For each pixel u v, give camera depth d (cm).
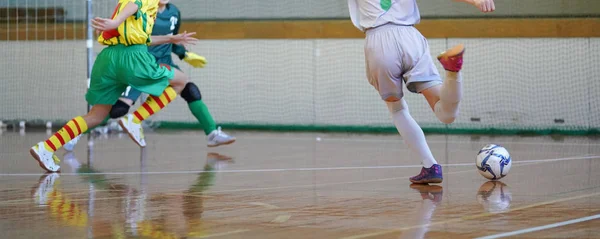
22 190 664
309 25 1542
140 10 831
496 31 1441
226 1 1583
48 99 1619
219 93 1596
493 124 1450
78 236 450
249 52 1576
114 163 902
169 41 894
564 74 1416
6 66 1630
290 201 585
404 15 644
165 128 1568
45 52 1612
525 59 1432
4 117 1636
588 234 438
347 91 1528
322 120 1543
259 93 1575
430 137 1312
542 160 898
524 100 1435
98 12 1566
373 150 1055
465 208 540
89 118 858
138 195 627
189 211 540
